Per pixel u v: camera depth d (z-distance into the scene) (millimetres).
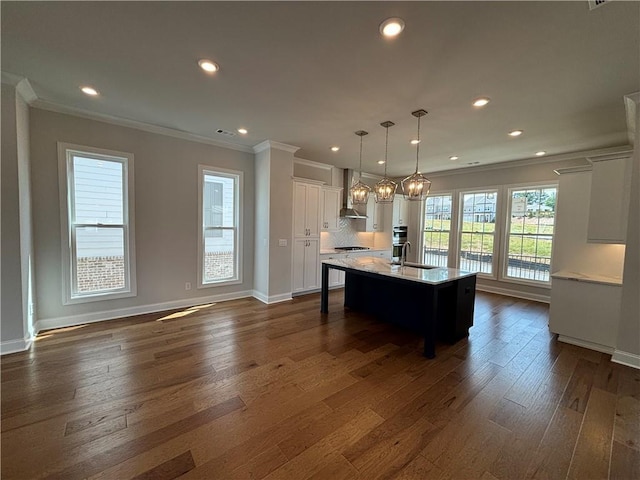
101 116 3516
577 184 3672
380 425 1929
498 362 2840
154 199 4047
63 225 3410
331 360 2828
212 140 4488
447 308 3328
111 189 3750
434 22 1820
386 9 1721
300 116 3428
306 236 5402
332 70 2412
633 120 3029
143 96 2977
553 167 5090
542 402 2199
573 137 4035
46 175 3283
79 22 1878
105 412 1997
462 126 3656
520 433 1871
